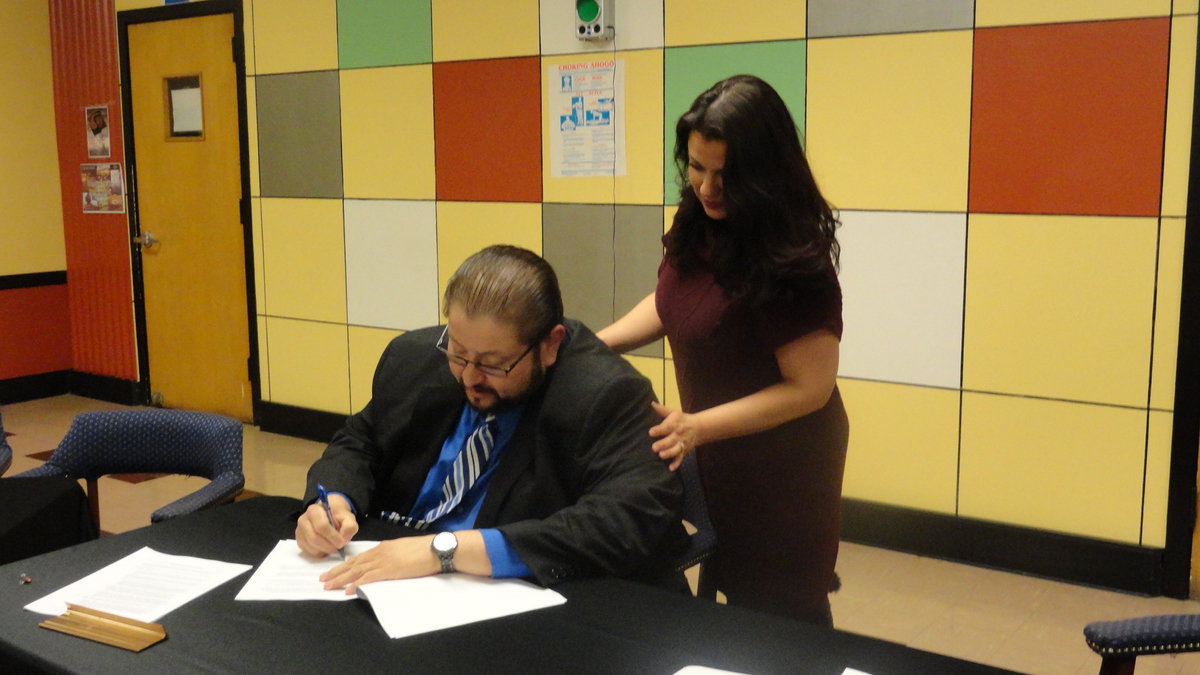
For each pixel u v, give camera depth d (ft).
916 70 10.68
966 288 10.73
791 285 5.54
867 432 11.56
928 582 10.52
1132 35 9.56
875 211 11.15
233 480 7.71
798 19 11.24
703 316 5.97
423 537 4.92
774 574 6.29
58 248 19.29
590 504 5.03
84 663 4.02
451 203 14.25
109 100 18.03
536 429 5.45
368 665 3.98
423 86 14.20
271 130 15.96
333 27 14.93
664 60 12.12
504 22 13.30
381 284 15.21
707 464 6.30
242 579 4.89
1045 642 9.08
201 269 17.44
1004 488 10.80
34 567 5.05
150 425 8.42
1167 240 9.64
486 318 4.93
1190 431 9.73
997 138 10.35
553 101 13.05
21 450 15.61
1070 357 10.27
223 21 16.26
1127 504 10.16
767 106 5.36
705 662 4.00
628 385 5.47
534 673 3.92
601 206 12.89
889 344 11.28
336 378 16.02
